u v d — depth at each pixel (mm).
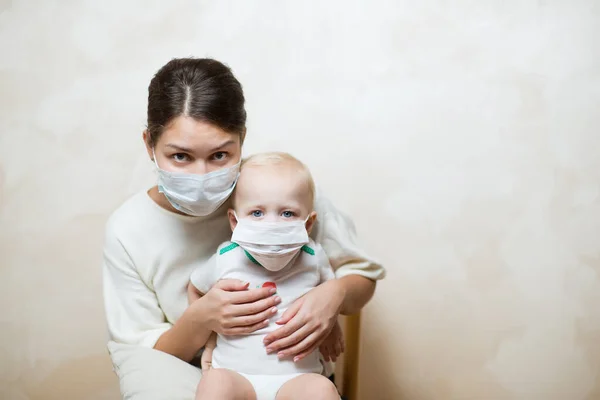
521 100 2133
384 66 2146
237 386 1291
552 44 2117
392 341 2250
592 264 2168
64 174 2172
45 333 2217
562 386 2197
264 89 2160
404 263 2211
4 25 2133
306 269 1451
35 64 2139
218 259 1451
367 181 2186
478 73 2135
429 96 2148
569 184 2150
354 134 2172
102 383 2230
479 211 2176
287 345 1365
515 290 2188
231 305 1357
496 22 2119
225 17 2141
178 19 2139
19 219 2182
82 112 2154
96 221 2186
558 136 2139
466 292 2203
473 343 2215
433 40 2133
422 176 2178
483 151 2154
